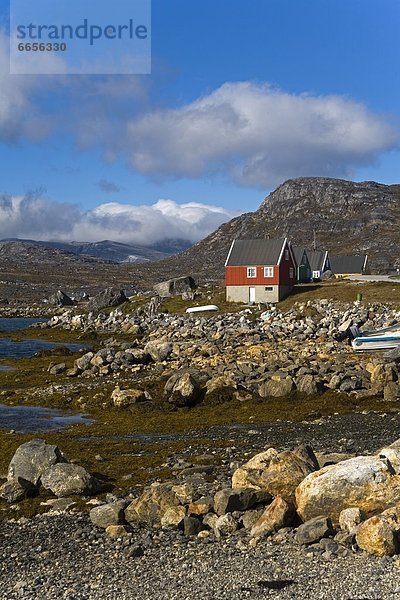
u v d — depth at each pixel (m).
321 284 110.00
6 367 62.00
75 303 165.50
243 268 103.19
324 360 50.94
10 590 15.99
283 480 20.95
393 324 71.19
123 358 55.56
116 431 34.84
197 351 58.66
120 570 16.94
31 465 24.47
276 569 16.36
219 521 19.30
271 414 37.66
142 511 20.67
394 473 19.50
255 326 75.94
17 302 176.88
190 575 16.36
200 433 33.75
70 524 20.72
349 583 15.25
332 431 32.84
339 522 18.70
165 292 119.75
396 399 39.59
